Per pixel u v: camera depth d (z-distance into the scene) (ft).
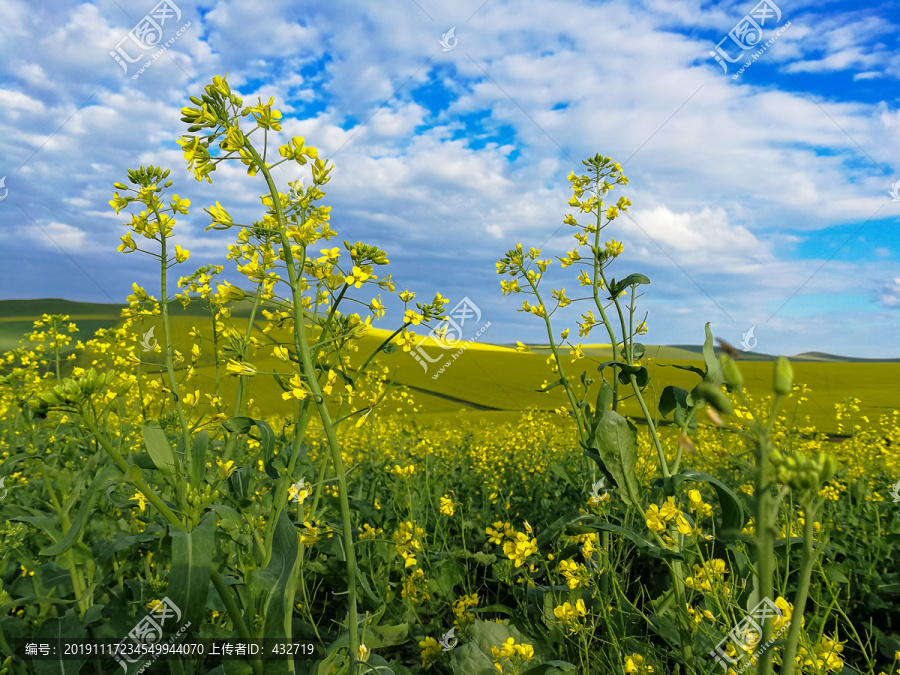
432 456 17.76
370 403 5.17
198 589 4.01
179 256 6.99
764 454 2.68
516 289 10.21
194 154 4.79
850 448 18.21
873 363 125.29
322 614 8.42
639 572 10.03
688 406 6.24
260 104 4.92
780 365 2.57
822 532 6.07
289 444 6.85
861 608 8.53
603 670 6.18
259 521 5.48
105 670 5.93
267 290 5.34
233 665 4.54
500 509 15.21
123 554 6.96
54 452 10.14
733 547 5.20
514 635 7.01
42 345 12.14
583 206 9.96
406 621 8.34
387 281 5.63
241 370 4.81
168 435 7.64
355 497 11.15
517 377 123.85
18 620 6.14
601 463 6.04
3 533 6.87
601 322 9.45
